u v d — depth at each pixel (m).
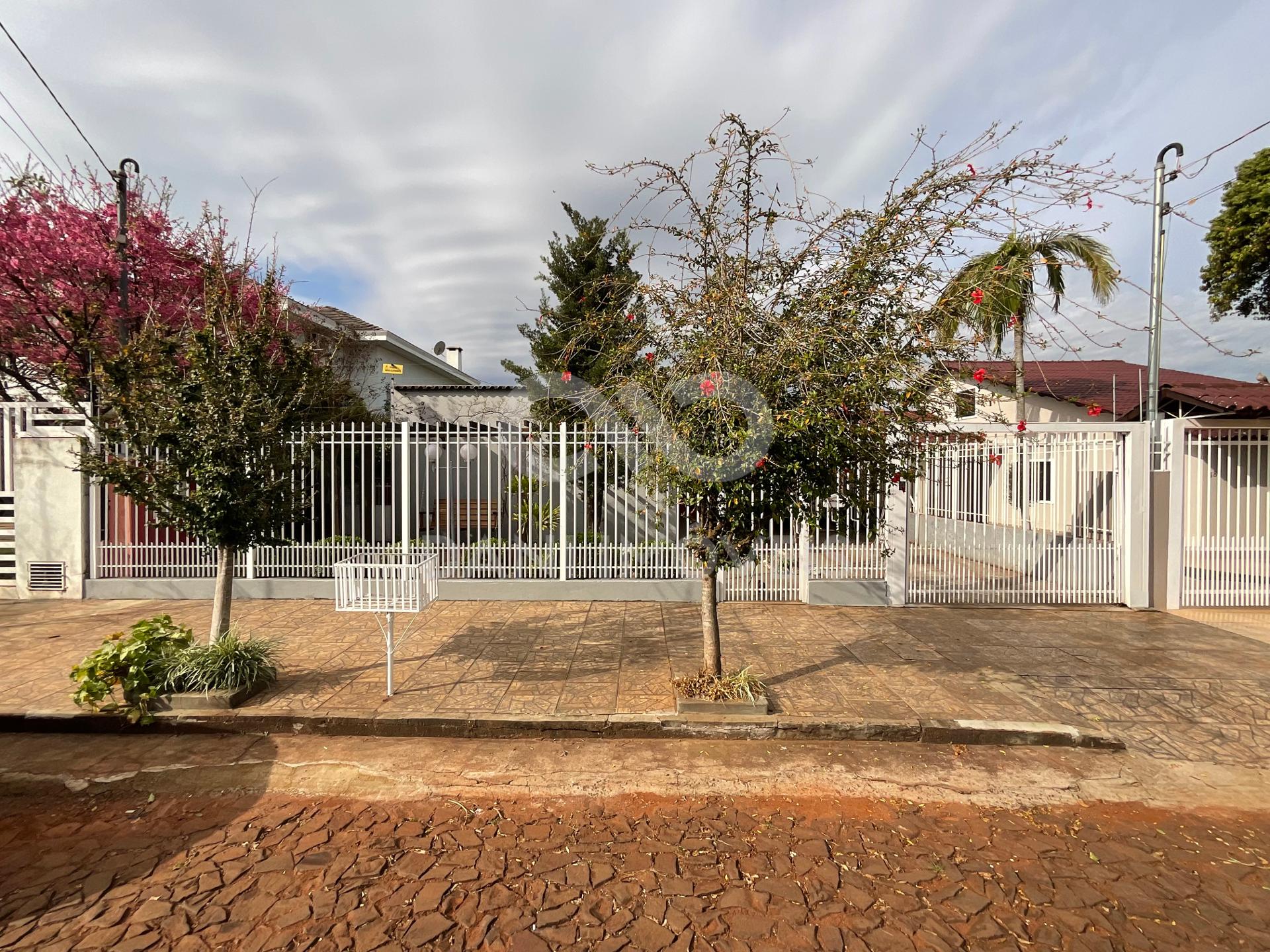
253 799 3.78
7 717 4.65
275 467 5.27
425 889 2.93
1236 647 6.48
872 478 4.57
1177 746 4.43
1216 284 10.39
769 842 3.34
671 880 3.00
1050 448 9.02
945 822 3.54
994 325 4.94
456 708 4.79
